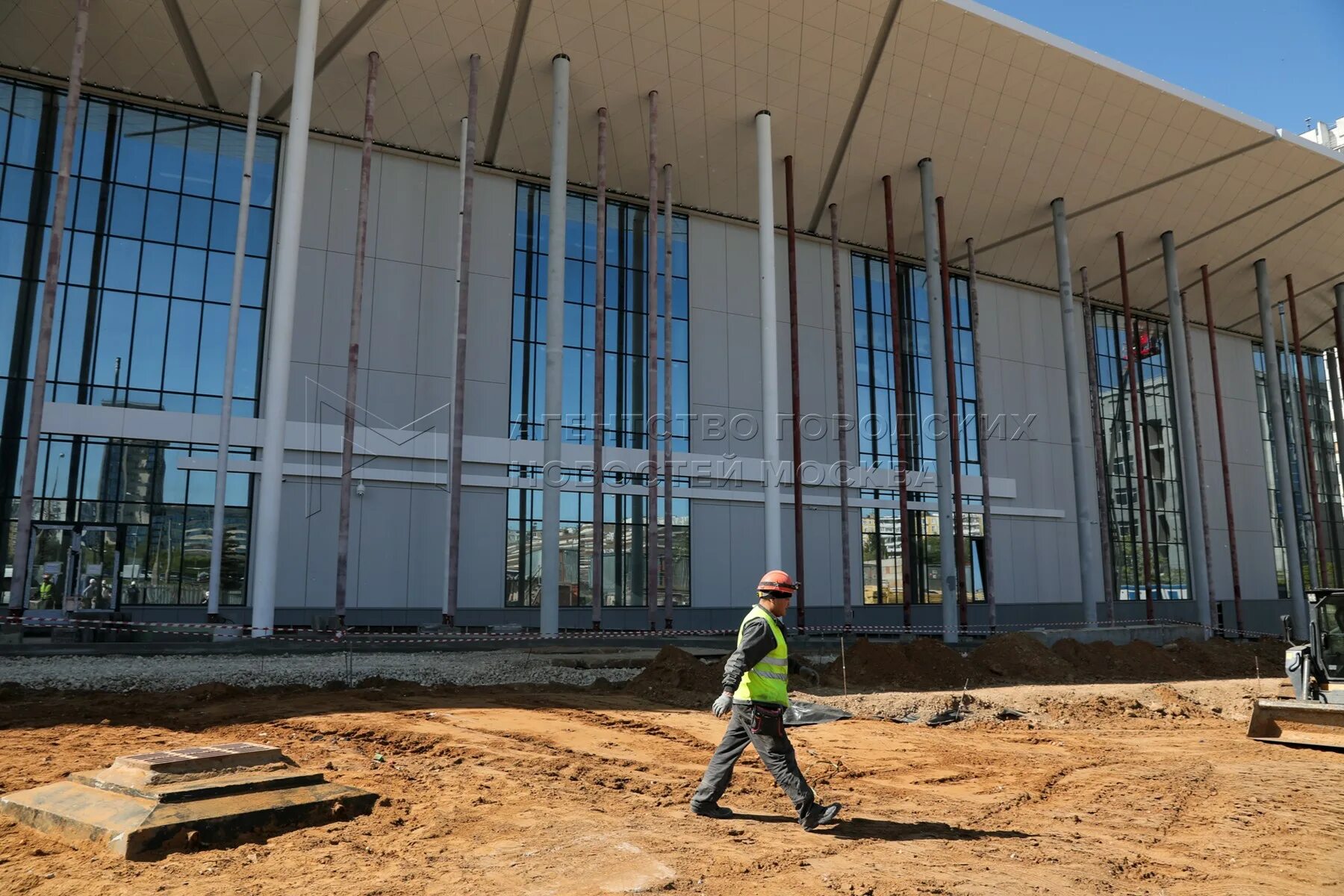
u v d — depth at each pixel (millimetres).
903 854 6121
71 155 20453
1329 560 48062
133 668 15766
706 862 5746
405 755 9500
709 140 29500
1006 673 20281
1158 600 41219
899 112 29250
